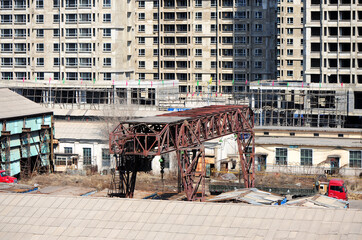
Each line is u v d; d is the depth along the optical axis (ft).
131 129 274.98
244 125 338.54
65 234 185.37
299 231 172.65
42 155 399.24
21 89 561.84
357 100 511.81
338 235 169.07
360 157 376.89
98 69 578.66
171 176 383.65
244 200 268.00
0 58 614.34
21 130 381.81
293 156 387.14
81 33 581.12
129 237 180.24
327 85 502.79
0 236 187.42
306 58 520.42
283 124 515.91
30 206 199.21
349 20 503.61
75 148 412.16
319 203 271.90
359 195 338.75
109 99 540.11
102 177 383.86
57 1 588.91
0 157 368.48
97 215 190.90
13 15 605.31
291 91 547.90
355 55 503.20
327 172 375.45
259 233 174.09
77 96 530.68
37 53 597.93
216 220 181.37
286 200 287.48
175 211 187.42
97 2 575.38
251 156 341.82
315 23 513.86
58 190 316.19
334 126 508.53
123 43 583.17
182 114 293.64
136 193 321.73
